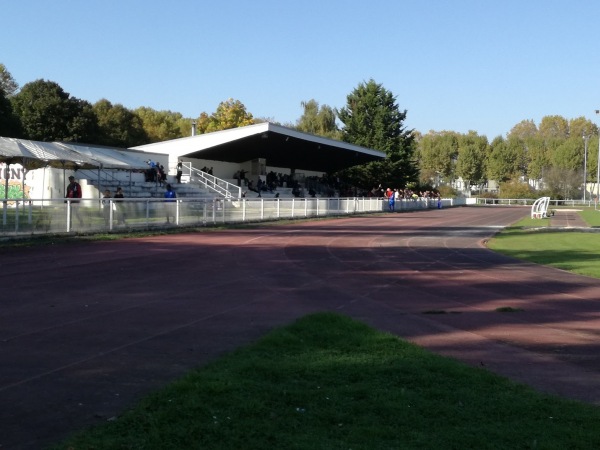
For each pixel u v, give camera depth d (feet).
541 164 426.92
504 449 15.58
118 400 19.01
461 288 46.14
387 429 16.62
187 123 324.39
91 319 31.27
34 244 64.23
